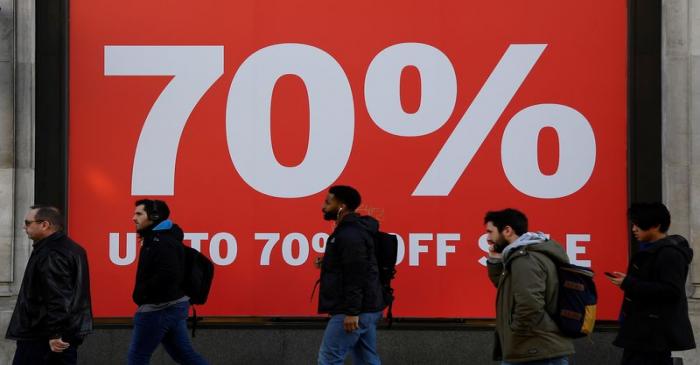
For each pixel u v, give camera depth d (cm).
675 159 2250
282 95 2341
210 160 2333
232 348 2316
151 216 1927
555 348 1512
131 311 2328
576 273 1538
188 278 1984
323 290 1836
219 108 2336
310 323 2316
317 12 2331
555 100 2316
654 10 2305
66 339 1628
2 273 2269
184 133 2333
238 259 2330
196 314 2325
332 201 1861
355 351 1922
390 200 2323
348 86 2338
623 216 2298
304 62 2333
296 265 2330
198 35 2341
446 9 2331
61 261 1636
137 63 2341
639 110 2298
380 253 1923
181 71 2341
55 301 1623
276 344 2314
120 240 2331
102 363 2312
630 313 1697
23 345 1655
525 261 1510
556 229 2306
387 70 2336
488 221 1627
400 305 2309
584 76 2312
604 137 2306
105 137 2333
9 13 2284
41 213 1670
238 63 2344
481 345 2297
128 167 2338
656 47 2300
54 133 2330
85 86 2338
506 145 2320
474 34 2330
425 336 2302
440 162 2322
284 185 2338
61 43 2336
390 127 2331
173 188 2333
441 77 2330
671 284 1638
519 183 2314
